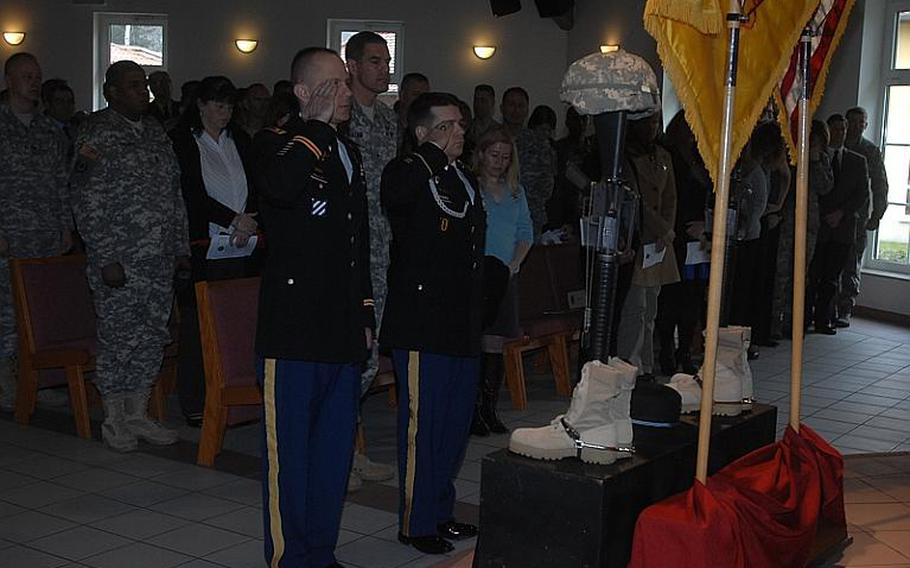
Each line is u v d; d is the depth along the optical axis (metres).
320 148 3.33
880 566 3.81
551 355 6.42
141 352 5.07
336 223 3.42
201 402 5.48
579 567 2.99
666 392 3.53
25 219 5.65
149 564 3.69
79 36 12.42
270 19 12.17
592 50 11.57
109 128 4.87
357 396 3.58
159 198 4.98
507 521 3.10
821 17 3.80
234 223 5.32
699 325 7.76
